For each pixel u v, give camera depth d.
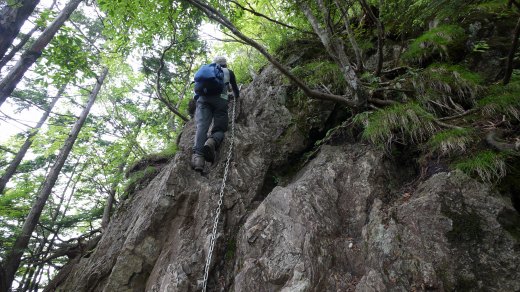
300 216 2.77
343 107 4.25
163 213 3.42
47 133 8.77
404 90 3.67
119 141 8.40
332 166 3.31
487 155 2.61
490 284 1.99
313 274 2.33
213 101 4.25
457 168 2.64
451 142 2.91
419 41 4.32
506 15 4.07
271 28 6.63
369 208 2.83
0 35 4.54
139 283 3.12
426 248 2.21
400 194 2.88
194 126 5.26
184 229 3.29
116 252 3.56
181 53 6.80
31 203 10.36
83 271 3.69
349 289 2.26
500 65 3.67
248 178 3.84
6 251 7.26
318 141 3.98
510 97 3.11
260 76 5.57
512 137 2.80
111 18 5.41
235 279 2.55
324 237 2.64
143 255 3.22
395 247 2.29
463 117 3.26
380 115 3.45
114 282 3.07
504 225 2.23
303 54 5.32
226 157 4.08
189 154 4.06
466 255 2.13
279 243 2.63
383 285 2.08
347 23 4.20
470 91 3.46
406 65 4.25
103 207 9.91
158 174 4.77
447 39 4.09
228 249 3.04
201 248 3.01
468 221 2.27
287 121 4.39
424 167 3.00
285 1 5.26
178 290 2.64
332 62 4.83
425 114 3.29
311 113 4.31
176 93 8.94
